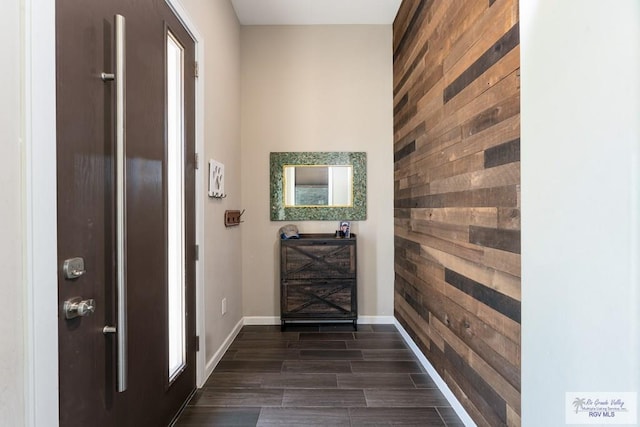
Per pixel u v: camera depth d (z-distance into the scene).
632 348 0.70
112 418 1.16
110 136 1.15
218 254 2.44
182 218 1.83
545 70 0.96
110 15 1.15
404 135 2.84
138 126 1.35
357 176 3.25
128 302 1.27
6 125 0.77
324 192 3.26
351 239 3.04
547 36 0.95
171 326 1.76
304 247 3.03
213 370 2.28
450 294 1.88
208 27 2.24
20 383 0.80
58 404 0.91
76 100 0.99
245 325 3.22
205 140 2.16
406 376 2.21
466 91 1.67
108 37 1.14
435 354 2.12
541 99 0.98
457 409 1.78
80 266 1.00
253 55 3.25
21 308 0.80
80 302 0.99
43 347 0.85
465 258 1.69
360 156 3.25
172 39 1.72
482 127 1.51
